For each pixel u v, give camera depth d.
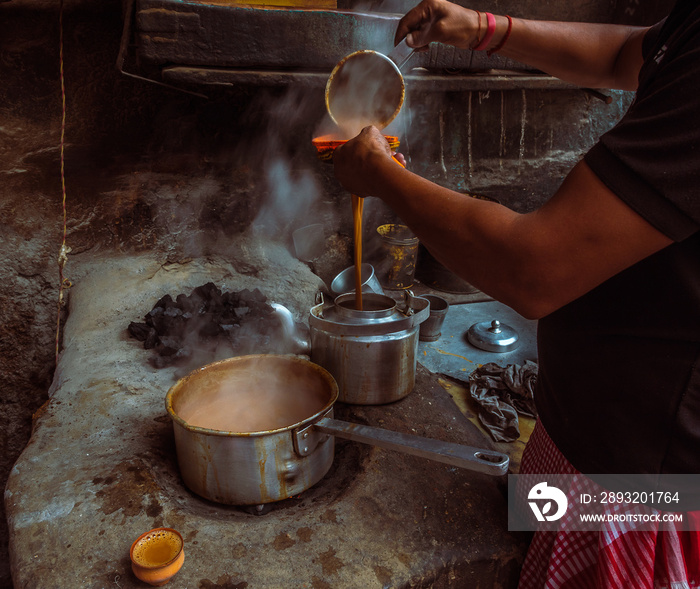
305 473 1.30
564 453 1.08
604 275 0.75
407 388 1.76
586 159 0.73
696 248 0.77
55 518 1.24
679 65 0.68
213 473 1.26
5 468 2.65
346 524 1.26
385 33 2.00
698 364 0.82
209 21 1.77
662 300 0.82
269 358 1.59
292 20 1.86
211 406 1.58
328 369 1.70
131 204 2.58
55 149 2.48
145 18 1.71
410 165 2.91
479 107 2.91
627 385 0.91
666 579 1.01
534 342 2.43
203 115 2.56
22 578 1.10
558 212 0.74
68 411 1.67
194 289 2.39
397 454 1.50
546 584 1.12
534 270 0.76
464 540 1.25
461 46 1.42
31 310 2.54
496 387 1.98
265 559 1.16
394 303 1.75
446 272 2.85
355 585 1.11
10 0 2.26
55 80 2.41
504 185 3.06
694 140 0.64
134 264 2.57
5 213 2.47
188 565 1.13
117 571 1.11
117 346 2.10
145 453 1.47
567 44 1.35
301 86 1.98
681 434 0.86
